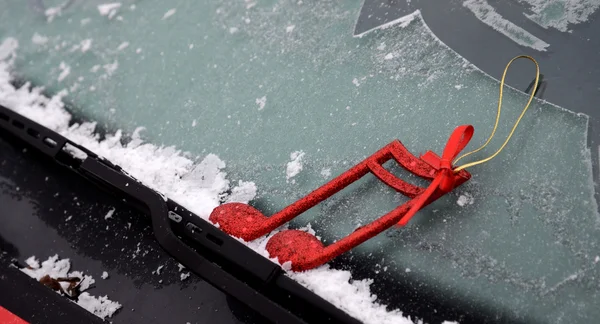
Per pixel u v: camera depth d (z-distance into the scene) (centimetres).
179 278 46
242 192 47
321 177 47
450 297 43
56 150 48
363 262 44
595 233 43
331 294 43
